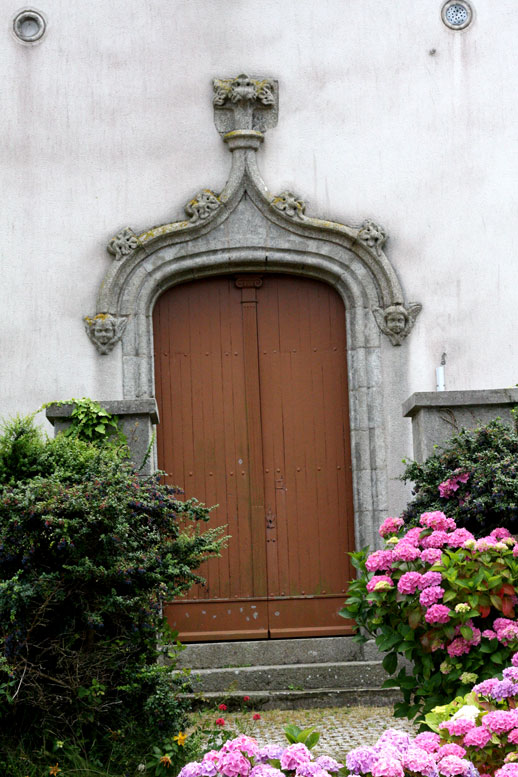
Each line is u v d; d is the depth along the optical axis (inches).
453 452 255.9
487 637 192.4
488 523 245.3
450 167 348.5
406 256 344.5
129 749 209.2
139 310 335.6
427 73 350.3
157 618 224.4
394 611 202.8
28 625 207.2
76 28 346.6
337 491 340.5
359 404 338.0
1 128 341.1
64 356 333.4
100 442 262.1
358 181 346.3
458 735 149.9
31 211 338.6
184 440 339.6
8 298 335.0
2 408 330.6
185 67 347.3
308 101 348.2
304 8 350.3
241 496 338.6
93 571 207.0
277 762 138.6
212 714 280.4
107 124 343.3
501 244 346.6
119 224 339.6
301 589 335.9
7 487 217.8
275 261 340.8
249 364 343.6
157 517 229.6
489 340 342.3
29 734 208.7
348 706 294.5
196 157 343.6
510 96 350.0
